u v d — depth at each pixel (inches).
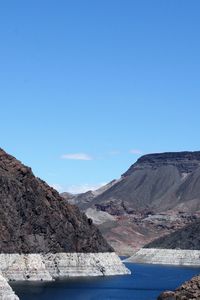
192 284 5762.8
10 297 6245.1
